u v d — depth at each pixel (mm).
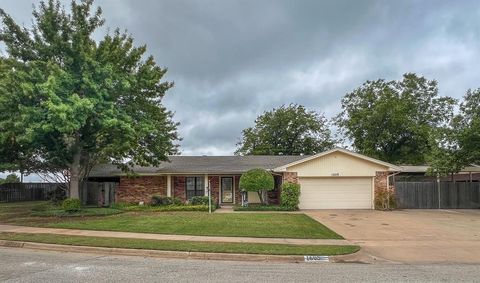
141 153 25578
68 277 8484
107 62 20953
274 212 23609
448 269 9859
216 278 8484
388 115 43250
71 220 19281
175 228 16359
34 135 18406
